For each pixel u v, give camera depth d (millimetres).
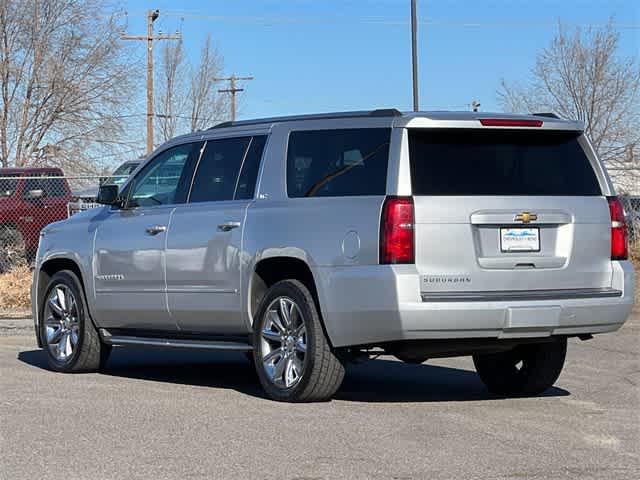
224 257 9109
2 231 21016
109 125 36375
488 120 8227
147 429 7441
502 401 8898
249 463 6414
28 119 36250
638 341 13391
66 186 22250
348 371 11047
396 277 7824
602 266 8500
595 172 8641
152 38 44562
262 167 9078
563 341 8891
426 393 9438
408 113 8273
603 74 37469
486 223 8070
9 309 16469
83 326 10461
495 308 7953
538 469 6281
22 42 36031
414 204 7941
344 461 6465
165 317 9742
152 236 9797
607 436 7281
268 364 8758
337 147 8562
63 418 7863
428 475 6113
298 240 8461
